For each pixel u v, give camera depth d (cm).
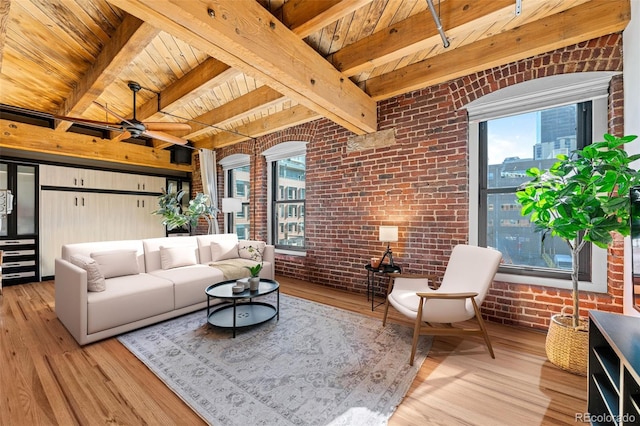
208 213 562
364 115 336
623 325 141
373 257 363
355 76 333
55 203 487
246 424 156
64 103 383
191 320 303
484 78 294
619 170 169
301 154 479
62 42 254
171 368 209
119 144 545
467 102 305
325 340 253
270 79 234
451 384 191
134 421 158
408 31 235
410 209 345
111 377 199
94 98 318
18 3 204
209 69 277
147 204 605
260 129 469
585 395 179
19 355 227
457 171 312
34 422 156
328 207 427
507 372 204
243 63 212
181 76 312
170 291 305
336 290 409
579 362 195
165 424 156
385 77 332
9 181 446
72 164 506
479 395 180
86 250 330
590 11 223
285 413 164
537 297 271
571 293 254
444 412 165
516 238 296
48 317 307
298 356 226
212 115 417
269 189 530
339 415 162
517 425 154
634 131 207
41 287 432
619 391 122
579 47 246
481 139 312
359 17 233
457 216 312
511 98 282
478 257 257
